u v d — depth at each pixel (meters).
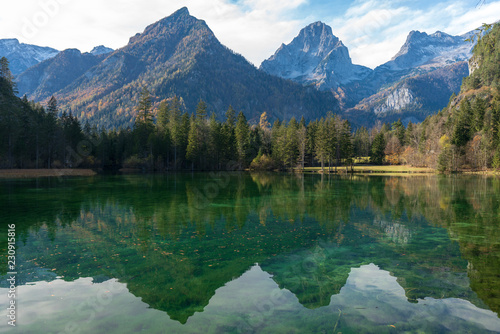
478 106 71.06
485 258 9.11
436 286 6.92
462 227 13.50
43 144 60.69
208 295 6.42
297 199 23.23
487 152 59.62
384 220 15.18
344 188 32.03
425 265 8.46
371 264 8.60
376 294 6.52
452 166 60.56
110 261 8.77
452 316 5.51
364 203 21.06
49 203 20.38
